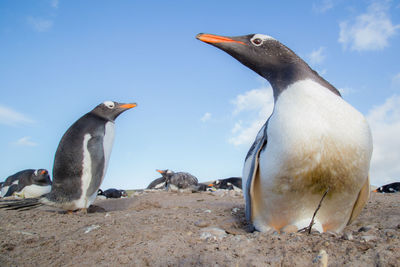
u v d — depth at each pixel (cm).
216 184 368
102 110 163
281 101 70
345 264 51
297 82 71
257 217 76
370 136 67
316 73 76
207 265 58
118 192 345
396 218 90
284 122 66
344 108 66
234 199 168
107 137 156
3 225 101
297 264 54
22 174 287
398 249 53
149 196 188
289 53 77
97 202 182
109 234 82
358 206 76
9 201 148
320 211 71
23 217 116
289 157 65
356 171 66
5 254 74
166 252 65
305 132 64
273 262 55
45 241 81
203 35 88
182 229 86
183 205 153
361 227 80
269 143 69
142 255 65
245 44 83
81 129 149
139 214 117
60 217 117
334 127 64
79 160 143
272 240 64
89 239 79
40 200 146
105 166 155
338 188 67
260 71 82
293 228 70
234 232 85
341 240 59
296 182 67
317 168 65
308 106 66
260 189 73
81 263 66
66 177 143
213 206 143
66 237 83
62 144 145
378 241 58
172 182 248
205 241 70
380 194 164
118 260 65
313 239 62
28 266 68
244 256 59
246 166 82
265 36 82
